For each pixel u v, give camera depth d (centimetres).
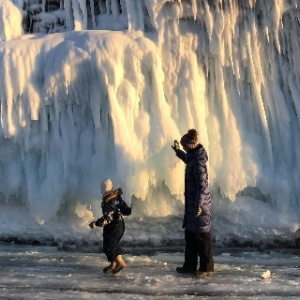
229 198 717
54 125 737
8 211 768
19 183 746
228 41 746
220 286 538
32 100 726
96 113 722
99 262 645
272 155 749
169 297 503
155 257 676
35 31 839
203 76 759
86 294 514
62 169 731
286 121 754
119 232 595
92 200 716
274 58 764
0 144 745
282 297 504
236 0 747
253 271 598
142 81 735
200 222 568
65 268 617
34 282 557
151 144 720
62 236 750
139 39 745
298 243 723
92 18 816
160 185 724
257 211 726
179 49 747
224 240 736
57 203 721
